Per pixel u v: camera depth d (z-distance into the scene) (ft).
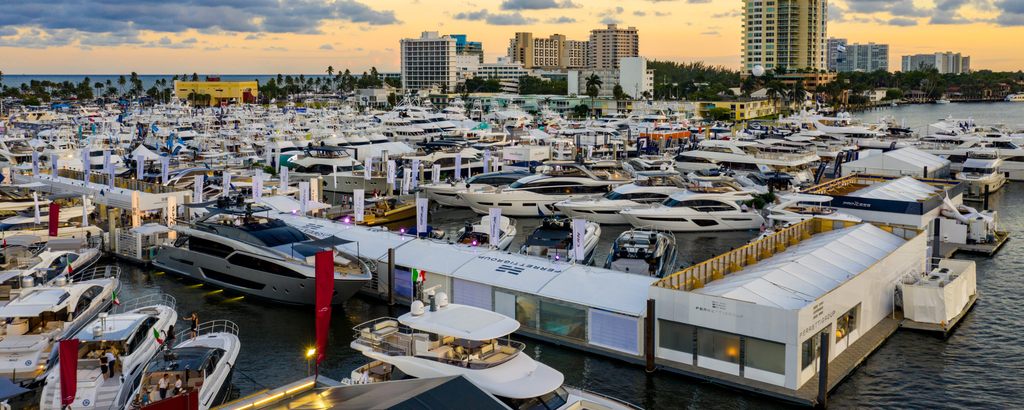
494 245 189.06
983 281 196.85
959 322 163.22
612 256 185.06
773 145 414.82
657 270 177.27
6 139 424.46
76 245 208.13
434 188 306.76
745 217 258.57
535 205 288.71
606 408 106.01
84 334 130.00
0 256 169.17
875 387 131.13
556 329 151.84
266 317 170.09
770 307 125.80
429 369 107.14
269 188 284.82
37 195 243.60
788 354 125.29
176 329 161.17
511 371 106.11
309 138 446.60
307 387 107.04
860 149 437.58
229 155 413.39
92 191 264.52
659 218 258.16
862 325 149.59
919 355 144.77
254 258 179.32
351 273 171.94
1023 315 168.45
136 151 368.27
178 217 241.55
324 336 115.44
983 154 377.50
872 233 184.24
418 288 169.89
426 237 206.80
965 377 135.54
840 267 160.45
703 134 550.36
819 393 123.44
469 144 426.51
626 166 357.41
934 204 230.89
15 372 127.44
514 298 156.97
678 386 131.64
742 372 130.31
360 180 335.47
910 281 162.81
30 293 145.07
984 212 248.32
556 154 419.33
